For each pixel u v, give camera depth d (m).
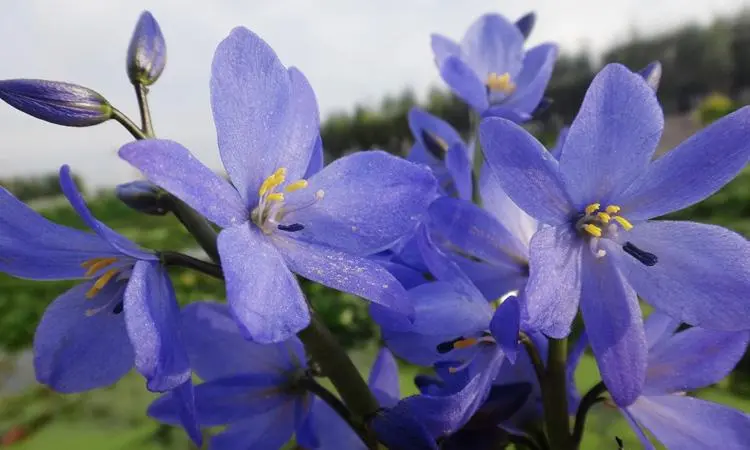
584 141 0.05
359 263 0.05
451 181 0.08
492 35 0.09
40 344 0.06
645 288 0.05
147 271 0.05
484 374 0.05
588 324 0.05
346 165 0.06
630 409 0.06
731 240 0.05
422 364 0.06
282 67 0.06
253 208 0.05
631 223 0.06
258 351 0.07
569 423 0.06
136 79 0.06
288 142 0.06
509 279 0.06
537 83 0.08
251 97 0.05
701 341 0.06
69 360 0.06
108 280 0.06
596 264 0.06
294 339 0.07
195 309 0.07
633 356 0.05
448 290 0.06
